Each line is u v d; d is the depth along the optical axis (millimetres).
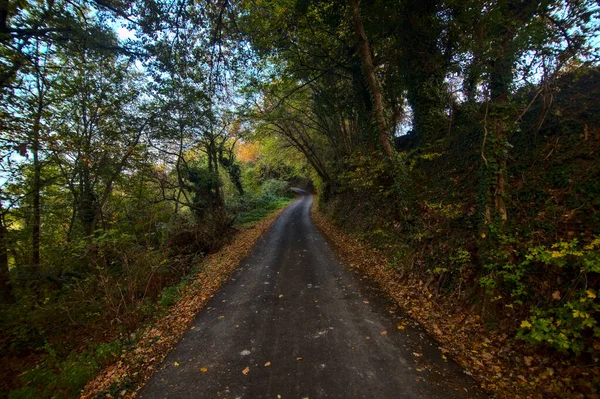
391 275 7141
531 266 4227
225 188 25531
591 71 6383
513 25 6340
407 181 7953
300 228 16656
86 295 7199
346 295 6305
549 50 5785
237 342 4703
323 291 6664
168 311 6473
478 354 3814
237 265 9828
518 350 3695
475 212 6000
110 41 8859
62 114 9000
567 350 3322
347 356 4047
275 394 3400
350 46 10859
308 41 11367
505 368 3475
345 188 16547
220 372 3934
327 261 9227
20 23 6922
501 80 6906
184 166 15680
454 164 8000
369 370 3699
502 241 4496
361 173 11125
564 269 3879
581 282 3600
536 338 3229
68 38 7902
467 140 7840
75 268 8984
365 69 8211
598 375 2969
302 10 9461
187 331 5297
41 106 7840
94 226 10523
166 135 12797
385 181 10578
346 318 5215
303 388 3463
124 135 11195
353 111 13867
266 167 38375
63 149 7344
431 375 3506
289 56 12305
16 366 5359
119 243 8516
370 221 11062
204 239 13312
